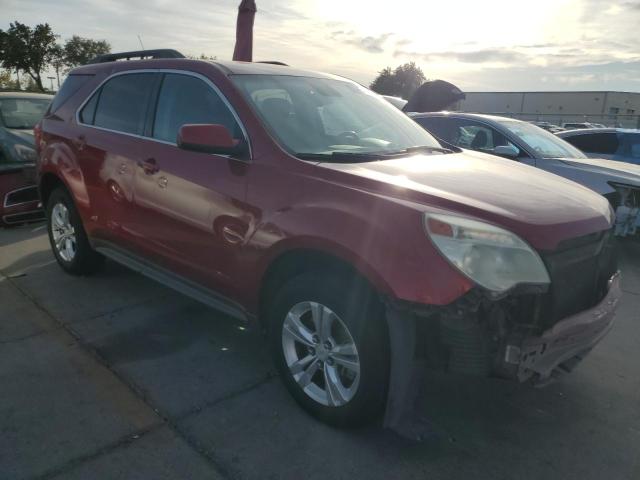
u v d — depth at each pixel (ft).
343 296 8.22
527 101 197.26
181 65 11.84
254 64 12.12
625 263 19.69
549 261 7.68
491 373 7.71
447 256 7.34
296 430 8.94
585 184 19.36
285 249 8.83
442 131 23.68
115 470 7.89
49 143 15.11
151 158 11.60
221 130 9.60
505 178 9.70
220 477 7.84
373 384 8.16
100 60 15.39
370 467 8.14
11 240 19.70
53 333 12.20
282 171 9.26
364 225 7.92
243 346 11.84
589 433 9.18
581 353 8.77
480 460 8.40
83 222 14.26
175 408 9.46
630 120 124.47
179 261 11.23
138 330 12.45
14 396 9.66
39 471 7.81
